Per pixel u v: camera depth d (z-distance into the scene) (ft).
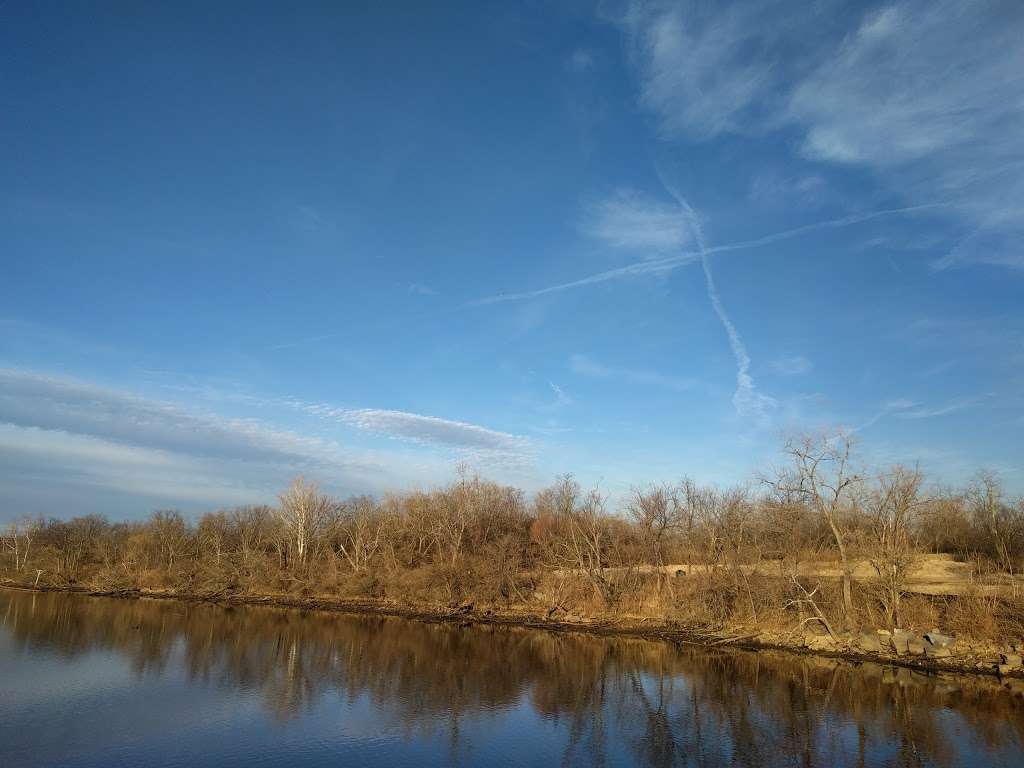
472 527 326.65
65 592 356.38
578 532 274.36
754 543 221.25
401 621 256.32
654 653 190.60
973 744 111.24
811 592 189.47
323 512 369.50
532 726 122.72
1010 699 136.77
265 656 184.03
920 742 112.37
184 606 298.97
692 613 216.13
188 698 137.80
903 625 176.65
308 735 115.44
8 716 122.62
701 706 135.54
